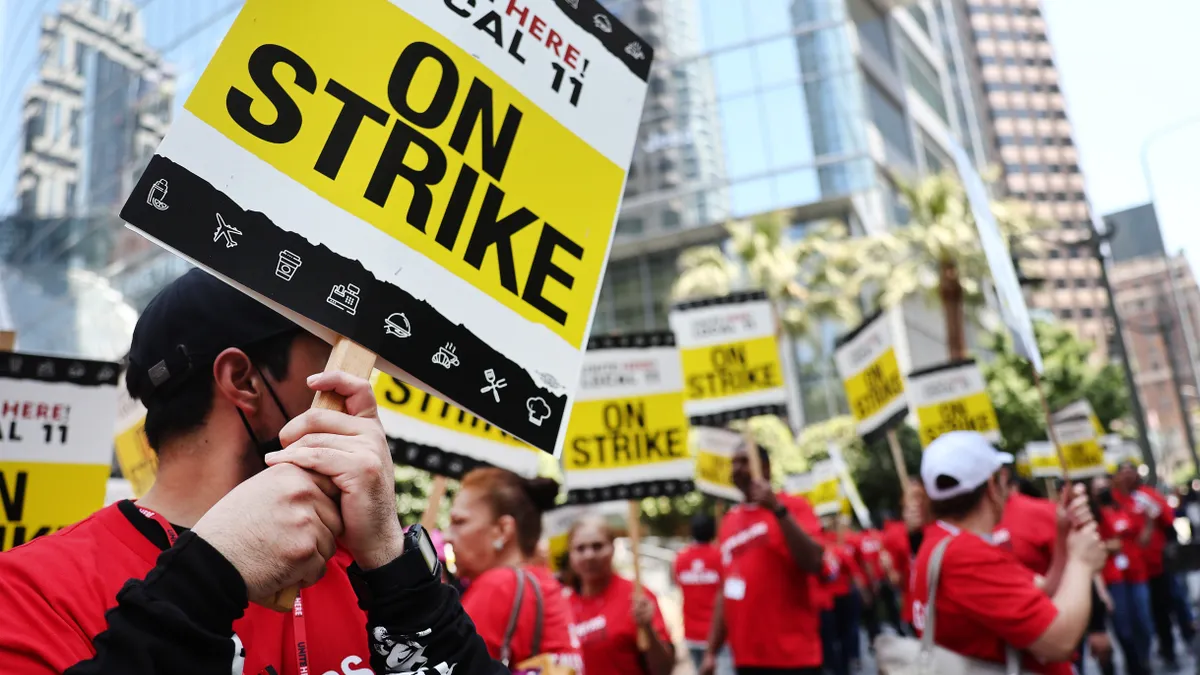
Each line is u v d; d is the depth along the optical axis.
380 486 1.08
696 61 34.69
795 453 24.02
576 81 1.61
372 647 1.13
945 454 3.25
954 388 7.05
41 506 3.11
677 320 6.71
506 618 2.83
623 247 34.22
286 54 1.27
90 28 34.22
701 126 34.16
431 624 1.13
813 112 33.16
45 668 0.99
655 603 4.76
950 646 3.03
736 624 5.54
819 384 31.22
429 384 1.27
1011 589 2.87
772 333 6.61
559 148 1.55
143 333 1.29
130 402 3.80
